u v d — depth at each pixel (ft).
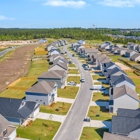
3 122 125.90
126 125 126.11
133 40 652.07
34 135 132.46
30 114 150.30
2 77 279.08
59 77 223.30
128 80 204.95
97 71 298.56
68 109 172.24
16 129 139.23
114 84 202.69
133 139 108.88
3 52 515.09
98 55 359.66
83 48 461.78
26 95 182.80
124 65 344.08
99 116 159.43
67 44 650.43
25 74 289.12
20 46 623.77
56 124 147.23
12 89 222.69
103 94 207.21
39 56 429.38
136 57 375.25
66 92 212.43
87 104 183.01
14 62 383.65
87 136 131.44
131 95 163.32
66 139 128.57
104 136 110.73
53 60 336.49
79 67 327.67
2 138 117.50
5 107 149.59
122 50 445.78
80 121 151.74
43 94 178.50
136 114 139.74
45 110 169.58
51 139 128.47
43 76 225.15
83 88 225.35
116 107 165.27
